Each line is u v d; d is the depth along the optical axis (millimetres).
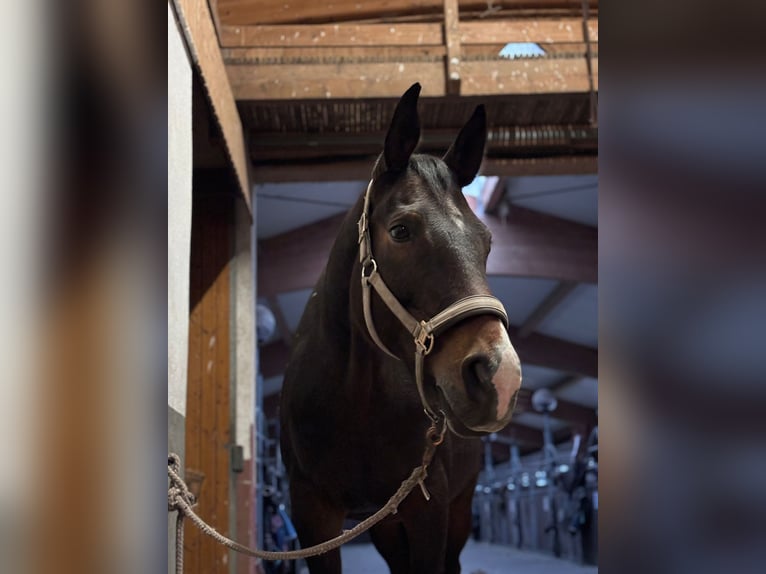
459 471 2049
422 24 3000
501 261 6008
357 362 1563
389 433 1601
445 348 1141
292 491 1812
